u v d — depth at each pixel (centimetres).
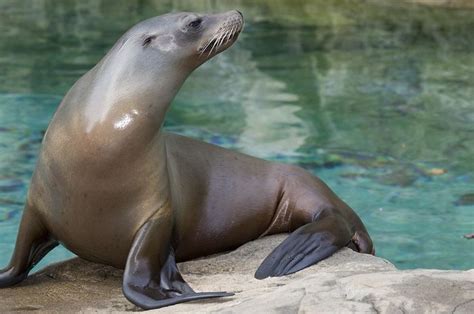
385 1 4706
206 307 1327
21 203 2342
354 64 3628
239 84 3394
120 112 1506
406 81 3403
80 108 1527
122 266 1605
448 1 4584
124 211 1532
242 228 1803
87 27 4253
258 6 4716
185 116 3027
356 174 2567
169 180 1619
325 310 1102
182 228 1708
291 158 2672
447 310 1080
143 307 1388
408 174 2575
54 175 1532
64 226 1562
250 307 1159
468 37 4006
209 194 1769
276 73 3528
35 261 1631
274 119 3008
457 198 2422
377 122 2986
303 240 1655
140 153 1512
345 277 1230
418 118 3017
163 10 4644
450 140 2830
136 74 1534
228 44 1616
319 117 3027
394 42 3941
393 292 1134
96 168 1495
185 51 1569
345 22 4316
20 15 4528
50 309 1409
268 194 1838
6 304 1438
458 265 2047
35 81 3369
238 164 1839
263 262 1590
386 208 2358
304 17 4444
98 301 1458
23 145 2722
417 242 2172
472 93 3262
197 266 1655
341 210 1861
